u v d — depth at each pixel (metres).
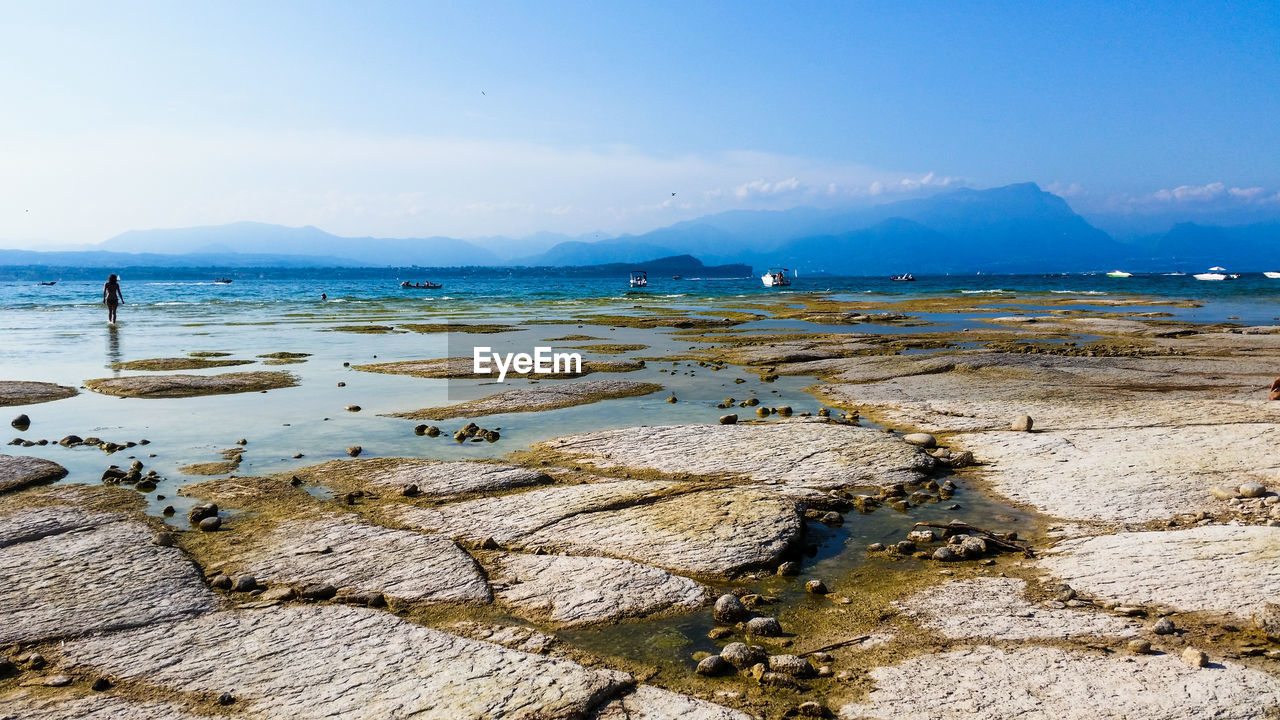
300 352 28.59
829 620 6.96
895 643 6.46
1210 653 6.11
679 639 6.61
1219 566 7.64
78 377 21.98
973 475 11.58
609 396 18.41
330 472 11.66
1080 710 5.35
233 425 15.41
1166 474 11.02
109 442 13.97
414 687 5.70
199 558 8.30
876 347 27.67
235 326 41.50
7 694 5.68
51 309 58.09
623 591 7.43
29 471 11.60
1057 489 10.65
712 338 33.59
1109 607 6.99
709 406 17.22
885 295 88.19
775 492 10.55
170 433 14.70
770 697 5.68
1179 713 5.29
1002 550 8.63
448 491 10.64
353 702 5.50
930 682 5.79
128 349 29.64
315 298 84.31
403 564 8.05
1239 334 33.16
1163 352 26.61
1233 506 9.64
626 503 9.88
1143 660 6.02
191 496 10.58
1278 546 8.02
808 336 33.66
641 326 41.38
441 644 6.40
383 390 19.72
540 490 10.62
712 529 8.94
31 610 7.00
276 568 7.98
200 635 6.57
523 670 5.96
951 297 79.69
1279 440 12.52
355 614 6.96
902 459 12.00
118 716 5.37
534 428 14.98
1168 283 148.62
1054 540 8.84
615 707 5.53
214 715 5.36
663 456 12.37
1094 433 13.60
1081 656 6.11
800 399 18.12
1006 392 17.84
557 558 8.27
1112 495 10.25
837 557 8.55
